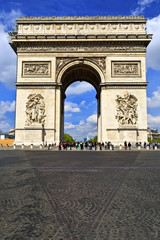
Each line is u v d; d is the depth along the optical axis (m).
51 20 71.19
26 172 20.39
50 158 35.19
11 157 36.94
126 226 8.17
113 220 8.73
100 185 14.80
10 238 7.25
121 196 12.12
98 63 70.19
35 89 68.62
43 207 10.30
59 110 68.12
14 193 12.78
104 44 70.25
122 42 69.62
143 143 65.88
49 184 15.14
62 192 12.98
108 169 22.44
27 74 69.50
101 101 68.69
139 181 16.17
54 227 8.09
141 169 22.41
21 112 67.44
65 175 18.77
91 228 8.00
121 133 65.56
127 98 67.31
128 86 68.50
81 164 26.88
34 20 71.12
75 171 21.05
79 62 70.19
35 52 70.31
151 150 59.41
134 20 70.75
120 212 9.62
